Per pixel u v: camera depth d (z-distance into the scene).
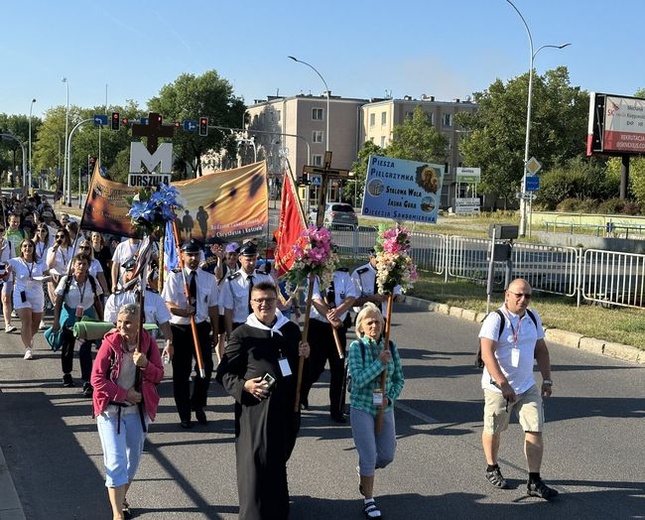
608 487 6.25
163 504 5.85
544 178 56.34
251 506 4.89
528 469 6.23
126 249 10.85
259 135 102.12
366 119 93.31
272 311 5.22
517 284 6.06
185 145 99.69
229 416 8.38
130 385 5.37
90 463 6.76
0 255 13.08
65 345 9.53
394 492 6.11
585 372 10.58
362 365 5.64
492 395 6.17
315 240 6.07
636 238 35.09
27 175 101.75
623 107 42.50
